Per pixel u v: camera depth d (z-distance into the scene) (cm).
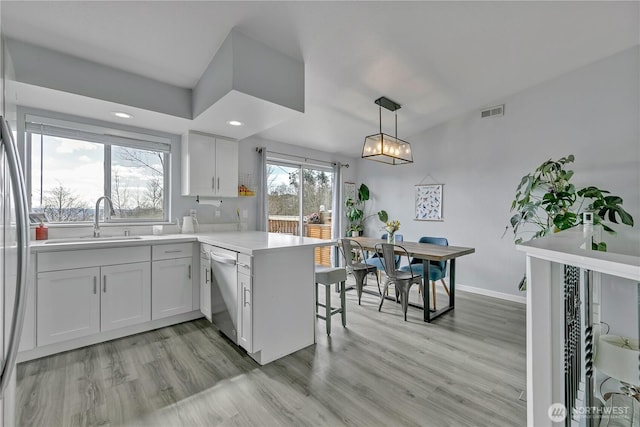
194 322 288
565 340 90
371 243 383
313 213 523
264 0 189
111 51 222
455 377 200
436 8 212
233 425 154
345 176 555
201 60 242
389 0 200
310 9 200
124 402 171
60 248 218
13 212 103
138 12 190
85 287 230
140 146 312
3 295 87
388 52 259
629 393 133
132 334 258
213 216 371
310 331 246
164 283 270
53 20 190
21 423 153
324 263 548
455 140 428
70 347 229
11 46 199
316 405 170
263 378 196
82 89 225
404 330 279
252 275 209
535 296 80
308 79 293
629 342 138
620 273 62
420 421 158
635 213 288
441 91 344
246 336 214
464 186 420
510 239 377
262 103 238
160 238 278
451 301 338
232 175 354
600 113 309
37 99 232
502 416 162
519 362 220
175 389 183
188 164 321
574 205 320
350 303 361
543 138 348
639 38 275
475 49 267
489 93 361
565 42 272
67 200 277
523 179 324
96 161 293
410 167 485
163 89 266
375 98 345
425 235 465
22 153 247
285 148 464
